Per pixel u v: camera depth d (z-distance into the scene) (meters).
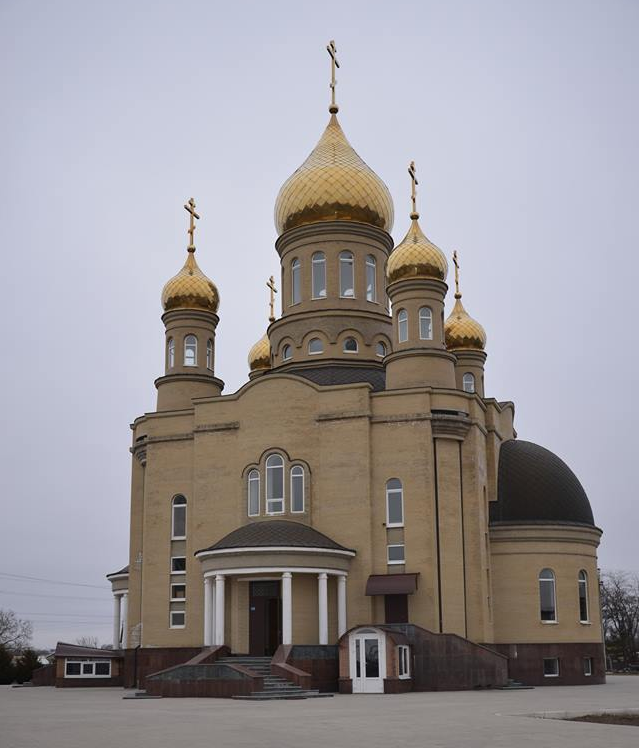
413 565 42.78
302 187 52.44
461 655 40.34
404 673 38.78
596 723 22.75
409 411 44.41
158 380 52.44
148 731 20.89
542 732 20.28
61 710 28.52
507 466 49.34
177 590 46.94
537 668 45.72
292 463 45.19
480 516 44.34
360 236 52.09
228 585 43.03
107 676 49.50
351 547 43.50
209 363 53.00
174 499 48.00
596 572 49.06
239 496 45.84
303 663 38.78
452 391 45.03
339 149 53.72
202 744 18.12
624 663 102.88
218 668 35.88
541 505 47.88
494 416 49.12
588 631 47.44
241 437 46.50
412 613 42.31
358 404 44.84
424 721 23.22
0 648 59.28
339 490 44.25
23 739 19.25
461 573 43.09
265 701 32.91
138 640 49.47
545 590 47.22
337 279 51.41
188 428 48.41
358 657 38.38
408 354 46.47
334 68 56.22
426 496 43.25
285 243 53.12
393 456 44.16
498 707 28.39
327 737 19.39
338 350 50.38
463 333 60.22
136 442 51.69
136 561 50.59
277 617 42.69
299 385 45.94
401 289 47.53
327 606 42.12
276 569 40.59
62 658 49.12
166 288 53.62
